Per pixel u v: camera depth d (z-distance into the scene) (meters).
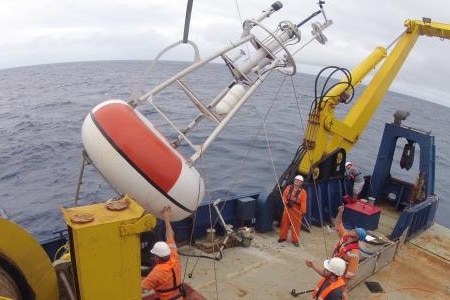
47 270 3.75
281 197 8.35
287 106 40.00
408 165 10.35
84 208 3.74
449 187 20.64
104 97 40.88
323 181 9.09
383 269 7.56
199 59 6.09
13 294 3.45
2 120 28.81
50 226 11.69
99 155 5.13
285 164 18.75
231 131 24.75
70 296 3.84
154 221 3.67
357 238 6.12
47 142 21.88
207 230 7.77
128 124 5.18
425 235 9.16
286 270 7.20
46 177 16.12
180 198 5.31
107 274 3.57
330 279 5.41
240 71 6.34
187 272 6.91
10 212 12.62
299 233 8.15
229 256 7.53
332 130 8.84
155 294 5.02
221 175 16.28
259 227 8.59
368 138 29.94
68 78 67.62
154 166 5.09
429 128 48.44
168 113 29.19
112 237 3.51
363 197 10.95
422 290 6.99
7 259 3.39
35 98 40.72
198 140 21.78
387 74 9.65
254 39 6.43
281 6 6.47
